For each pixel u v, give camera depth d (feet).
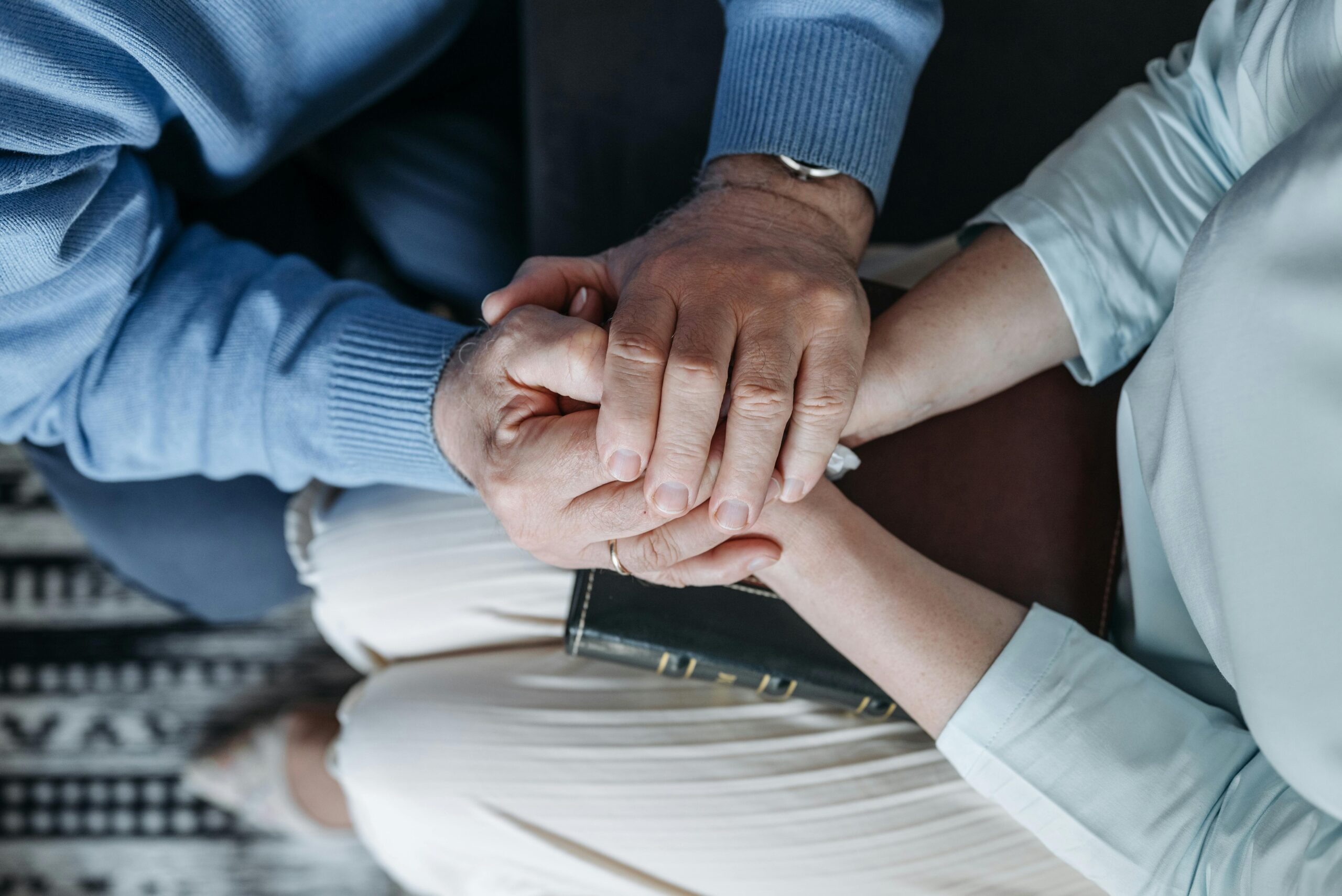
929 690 2.36
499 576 3.17
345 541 3.31
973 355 2.49
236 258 2.94
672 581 2.49
